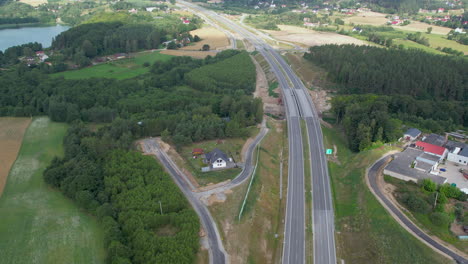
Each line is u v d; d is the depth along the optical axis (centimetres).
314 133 17400
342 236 10906
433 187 11275
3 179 13200
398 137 15000
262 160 14588
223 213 11088
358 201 11888
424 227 10150
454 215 10494
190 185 12500
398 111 18375
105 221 10081
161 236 9762
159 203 10588
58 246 9869
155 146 15225
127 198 10931
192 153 14675
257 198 12100
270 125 18212
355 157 14612
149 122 16075
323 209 12088
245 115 18238
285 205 12275
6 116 19062
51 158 14800
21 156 14938
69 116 18112
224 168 13700
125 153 13650
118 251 8888
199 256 9350
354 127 16125
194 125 16012
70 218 11056
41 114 19375
